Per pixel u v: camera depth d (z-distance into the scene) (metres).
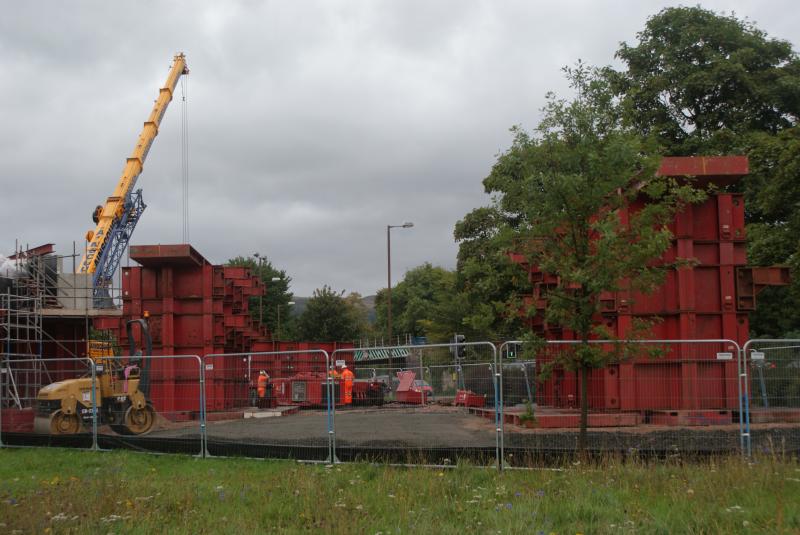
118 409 19.19
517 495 9.92
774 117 37.62
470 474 11.82
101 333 35.50
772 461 11.22
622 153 11.76
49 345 30.50
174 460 15.07
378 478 11.70
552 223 12.39
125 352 26.02
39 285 28.61
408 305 96.06
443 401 16.33
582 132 12.42
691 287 16.42
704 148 35.44
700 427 13.87
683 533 8.01
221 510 9.80
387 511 9.41
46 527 8.86
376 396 17.11
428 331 63.06
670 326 16.52
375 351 17.39
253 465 13.95
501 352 12.90
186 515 9.40
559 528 8.44
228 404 19.20
